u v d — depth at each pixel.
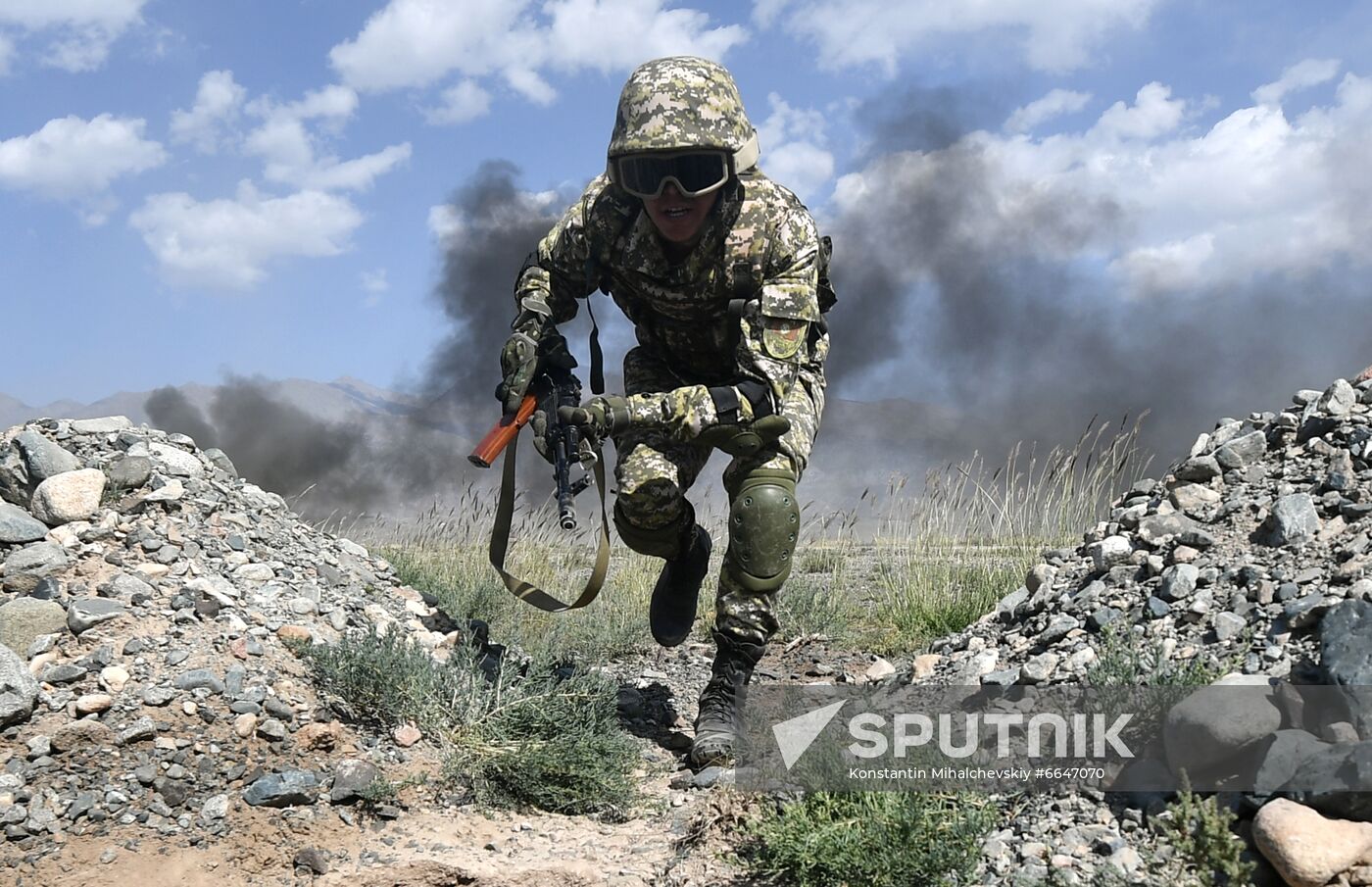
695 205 3.68
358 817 3.35
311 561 4.66
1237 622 3.37
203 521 4.44
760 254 3.76
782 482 3.77
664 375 4.24
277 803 3.28
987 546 6.80
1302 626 3.17
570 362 4.13
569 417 3.67
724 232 3.76
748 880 2.92
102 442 4.57
